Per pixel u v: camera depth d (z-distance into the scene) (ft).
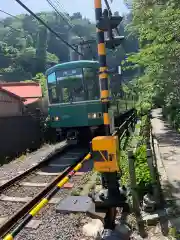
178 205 20.68
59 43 260.83
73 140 49.73
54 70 48.55
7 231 20.95
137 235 17.93
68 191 29.19
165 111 80.74
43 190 28.30
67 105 47.65
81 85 47.32
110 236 16.71
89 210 18.78
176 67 38.34
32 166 40.32
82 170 37.29
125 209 20.43
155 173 22.00
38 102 90.07
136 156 24.43
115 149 17.56
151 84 55.52
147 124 57.72
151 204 20.15
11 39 248.73
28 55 228.22
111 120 22.34
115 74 21.03
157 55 40.27
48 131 67.05
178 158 36.06
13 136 52.75
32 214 16.56
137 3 31.58
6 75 211.61
